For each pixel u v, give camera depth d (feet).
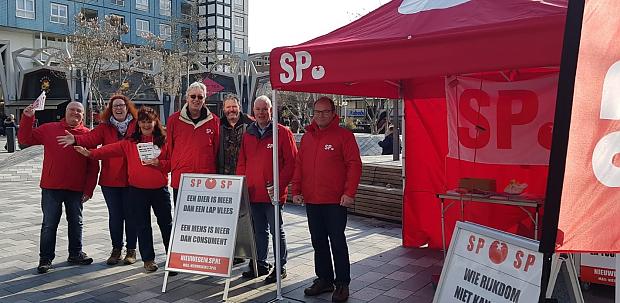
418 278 17.17
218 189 16.19
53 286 16.39
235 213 15.78
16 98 122.31
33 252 20.35
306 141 15.20
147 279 17.10
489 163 19.13
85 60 89.66
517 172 18.78
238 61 136.46
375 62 12.01
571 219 7.66
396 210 25.82
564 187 7.59
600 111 7.59
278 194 15.29
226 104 17.74
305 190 15.12
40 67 115.96
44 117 117.08
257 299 15.16
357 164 14.49
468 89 19.29
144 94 117.91
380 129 92.89
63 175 17.61
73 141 17.39
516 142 18.54
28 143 17.53
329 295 15.49
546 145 18.03
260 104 16.33
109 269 18.19
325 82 12.91
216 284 16.55
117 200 18.54
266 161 16.44
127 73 103.76
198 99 16.80
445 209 18.85
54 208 17.74
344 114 132.05
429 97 20.71
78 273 17.70
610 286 15.65
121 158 18.21
